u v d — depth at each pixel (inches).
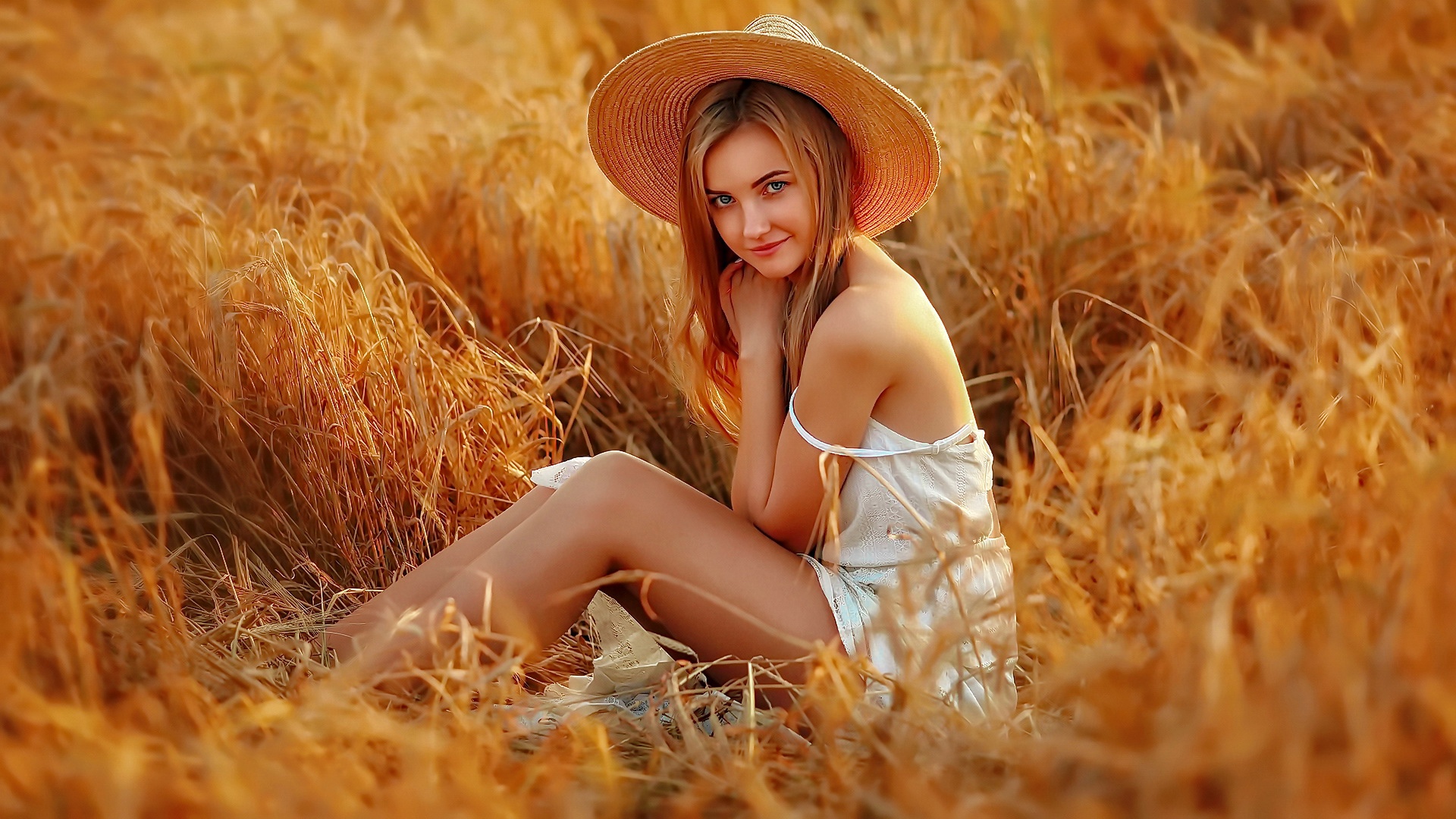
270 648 102.0
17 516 86.5
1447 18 208.4
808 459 94.2
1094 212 157.2
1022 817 66.4
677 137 106.3
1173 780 61.7
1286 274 122.5
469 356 130.8
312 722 79.4
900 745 77.4
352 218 142.6
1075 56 234.1
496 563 93.2
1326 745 64.2
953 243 154.0
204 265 132.0
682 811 73.7
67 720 73.0
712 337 107.3
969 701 88.7
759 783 75.0
